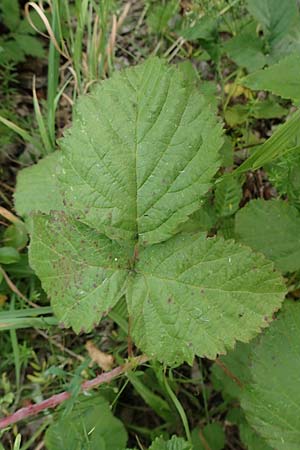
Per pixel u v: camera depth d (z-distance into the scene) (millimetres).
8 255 299
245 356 271
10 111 360
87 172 222
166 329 220
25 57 379
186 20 357
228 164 292
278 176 275
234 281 217
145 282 224
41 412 299
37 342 321
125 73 221
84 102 222
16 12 365
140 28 375
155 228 221
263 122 346
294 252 255
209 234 286
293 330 234
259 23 323
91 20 359
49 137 329
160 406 292
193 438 287
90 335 319
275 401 230
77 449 257
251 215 261
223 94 341
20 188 282
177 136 217
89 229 230
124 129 219
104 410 279
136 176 220
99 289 227
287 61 252
